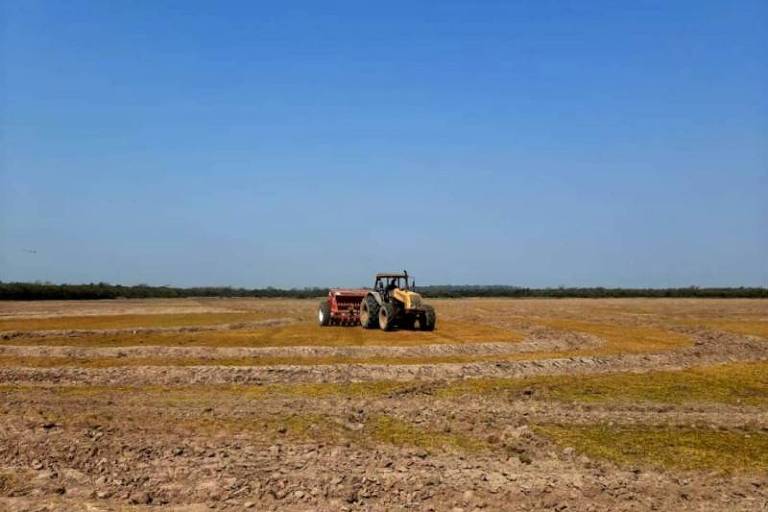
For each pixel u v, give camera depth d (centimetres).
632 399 1496
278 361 2073
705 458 1052
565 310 5291
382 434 1173
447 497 845
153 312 4909
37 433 1102
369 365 1905
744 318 4231
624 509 819
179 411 1327
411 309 2980
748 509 829
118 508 796
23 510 784
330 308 3359
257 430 1177
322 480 892
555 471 964
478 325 3519
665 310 5281
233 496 840
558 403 1448
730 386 1669
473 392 1574
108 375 1770
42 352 2223
